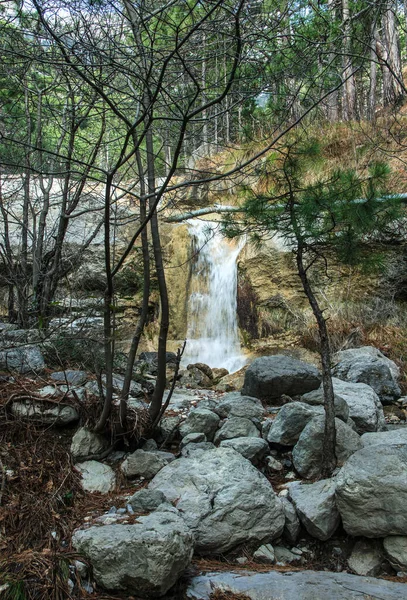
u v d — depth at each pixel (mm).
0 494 3459
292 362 5496
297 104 5035
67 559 2889
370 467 3283
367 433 4062
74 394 4148
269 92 4039
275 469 4031
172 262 9289
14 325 6176
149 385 5586
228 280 9070
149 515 3105
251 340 8562
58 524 3297
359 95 13258
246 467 3537
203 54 3965
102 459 4039
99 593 2773
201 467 3559
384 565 3143
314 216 3670
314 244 3873
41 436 3984
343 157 9078
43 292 6367
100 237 8719
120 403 3977
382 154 8719
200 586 2830
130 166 5004
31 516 3318
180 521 3000
